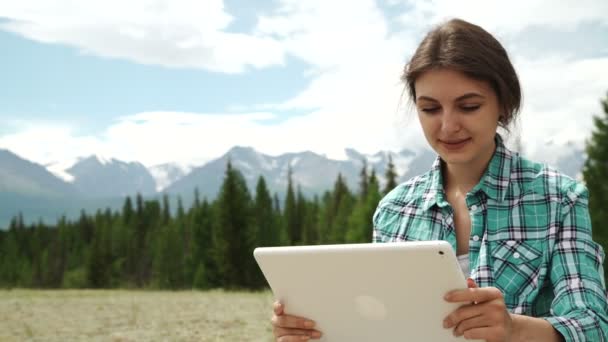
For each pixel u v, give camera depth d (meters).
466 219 2.45
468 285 1.91
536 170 2.35
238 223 53.00
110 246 88.62
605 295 2.11
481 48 2.17
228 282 52.59
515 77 2.26
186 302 15.15
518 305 2.20
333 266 2.06
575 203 2.23
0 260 108.88
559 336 1.93
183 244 91.19
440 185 2.52
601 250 2.22
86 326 10.17
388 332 2.07
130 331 9.43
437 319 1.96
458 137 2.21
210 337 8.59
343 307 2.14
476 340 1.93
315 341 2.27
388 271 1.95
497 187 2.34
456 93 2.16
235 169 53.94
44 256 105.69
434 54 2.19
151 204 117.69
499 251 2.27
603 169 19.03
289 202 90.00
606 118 19.09
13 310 13.20
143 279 93.44
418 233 2.55
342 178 80.69
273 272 2.23
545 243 2.22
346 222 66.06
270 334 8.81
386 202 2.72
